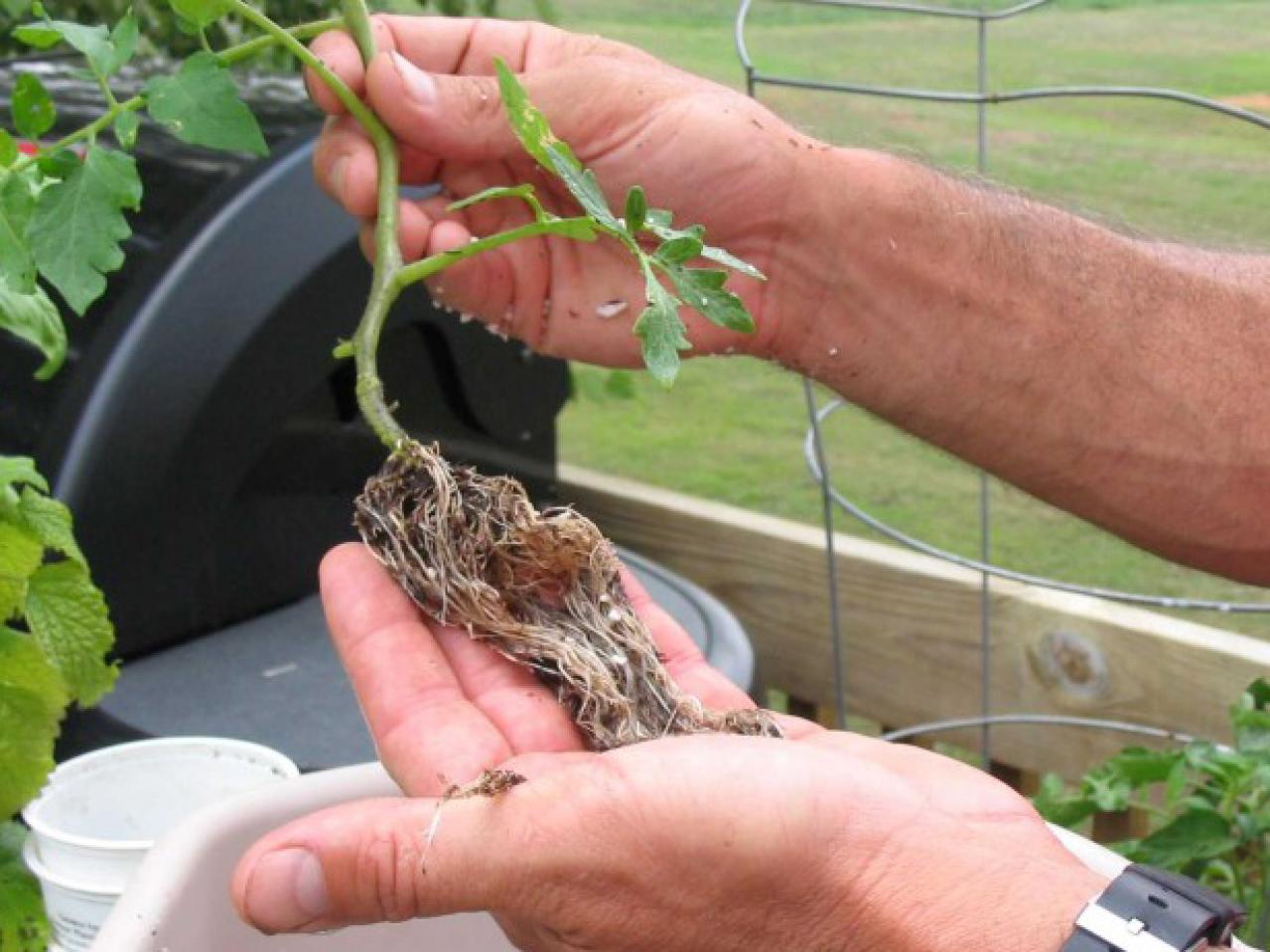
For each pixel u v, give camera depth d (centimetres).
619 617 53
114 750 67
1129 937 42
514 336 63
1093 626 84
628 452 152
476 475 54
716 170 60
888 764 50
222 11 51
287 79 96
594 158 59
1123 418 67
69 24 49
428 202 60
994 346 65
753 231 62
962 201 65
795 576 94
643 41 157
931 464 150
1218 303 68
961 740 89
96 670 64
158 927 49
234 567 84
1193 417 67
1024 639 86
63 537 63
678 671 57
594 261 61
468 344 89
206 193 81
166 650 82
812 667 95
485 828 42
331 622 52
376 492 53
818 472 85
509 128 57
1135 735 83
